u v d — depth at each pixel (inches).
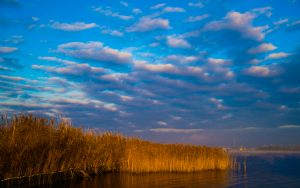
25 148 655.1
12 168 629.9
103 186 779.4
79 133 906.7
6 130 652.1
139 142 1181.1
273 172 1277.1
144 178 954.7
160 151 1165.1
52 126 790.5
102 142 1044.5
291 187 890.1
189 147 1283.2
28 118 736.3
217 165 1282.0
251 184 927.0
